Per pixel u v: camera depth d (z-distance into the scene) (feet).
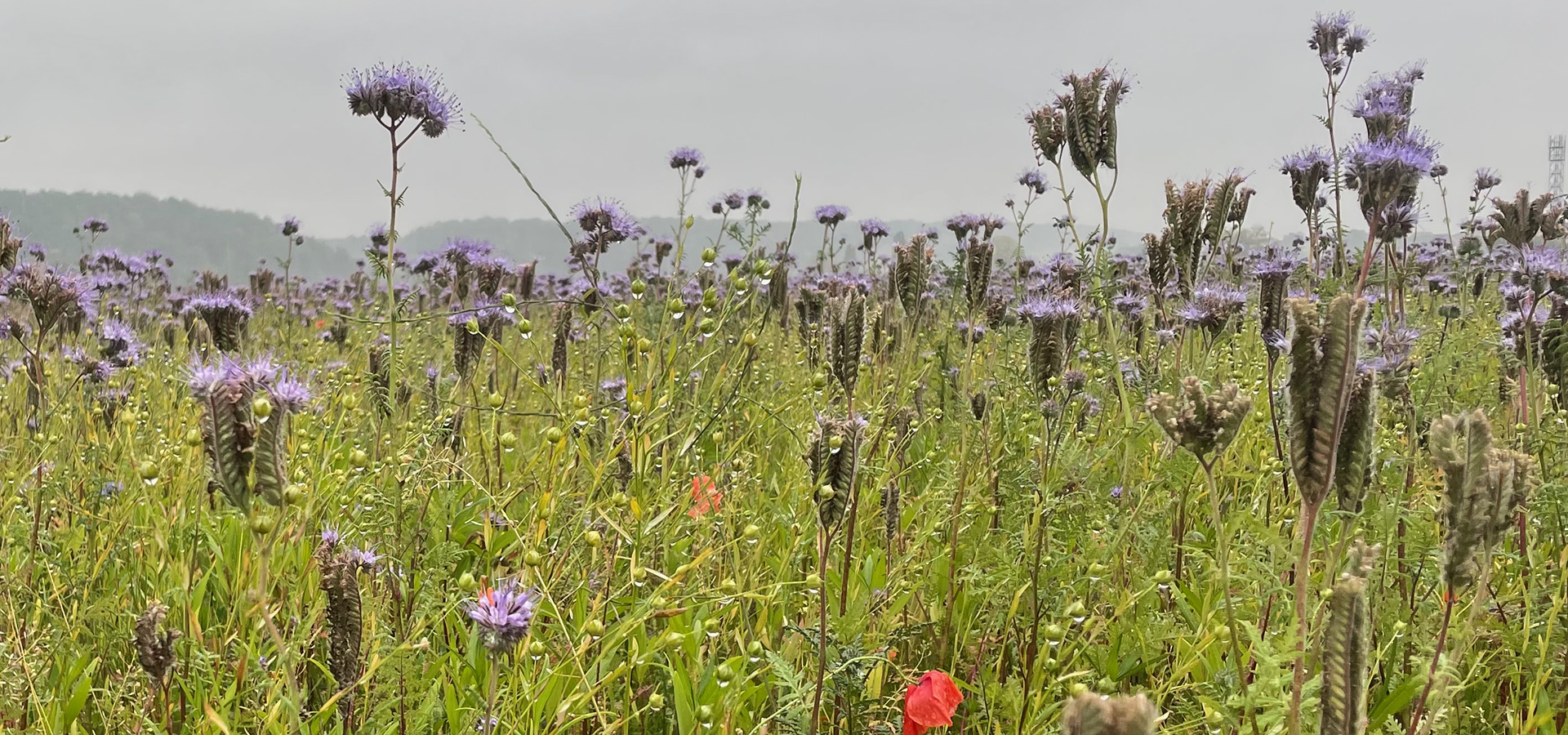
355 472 11.55
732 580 10.77
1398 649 10.28
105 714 9.37
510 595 7.14
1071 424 14.89
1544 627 9.94
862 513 13.48
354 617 7.93
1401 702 9.19
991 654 11.46
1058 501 12.43
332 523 11.47
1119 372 14.29
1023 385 15.01
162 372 22.21
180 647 9.39
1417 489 12.10
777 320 28.32
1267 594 10.08
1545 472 13.35
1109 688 9.23
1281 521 11.68
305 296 53.42
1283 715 7.38
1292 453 7.06
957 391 20.27
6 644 9.40
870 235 34.94
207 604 11.25
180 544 10.76
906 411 15.61
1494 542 7.38
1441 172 29.55
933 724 8.74
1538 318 16.37
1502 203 17.20
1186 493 12.72
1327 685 6.23
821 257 35.63
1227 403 7.47
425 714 8.63
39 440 14.97
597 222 17.28
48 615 10.60
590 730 9.43
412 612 10.69
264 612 6.70
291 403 6.89
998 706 9.74
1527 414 15.57
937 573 12.42
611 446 11.02
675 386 13.35
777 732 9.47
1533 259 16.03
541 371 19.11
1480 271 31.30
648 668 10.69
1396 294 20.33
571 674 8.88
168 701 8.23
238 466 6.62
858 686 9.21
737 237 15.71
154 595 10.61
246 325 18.62
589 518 11.12
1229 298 19.65
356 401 12.55
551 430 10.56
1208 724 8.77
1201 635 9.76
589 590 10.30
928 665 11.37
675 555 11.60
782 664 8.77
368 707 8.82
